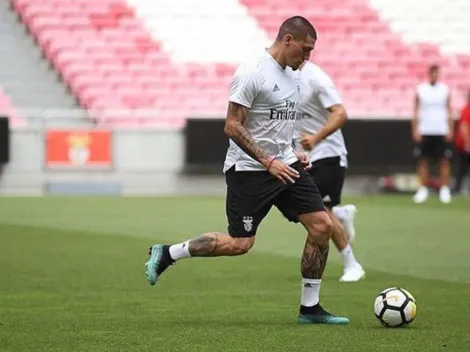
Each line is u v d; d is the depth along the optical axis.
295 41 25.00
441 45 98.19
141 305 29.56
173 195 79.00
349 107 91.44
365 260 42.16
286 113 25.52
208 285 34.28
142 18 94.38
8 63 89.44
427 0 100.56
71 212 63.09
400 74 95.06
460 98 94.19
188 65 92.06
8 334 24.28
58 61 89.56
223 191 81.75
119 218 59.34
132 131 80.25
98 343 23.03
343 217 36.03
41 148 79.12
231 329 25.09
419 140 73.12
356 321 26.53
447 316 27.47
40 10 92.88
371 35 97.69
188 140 80.25
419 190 74.75
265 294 32.12
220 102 89.44
